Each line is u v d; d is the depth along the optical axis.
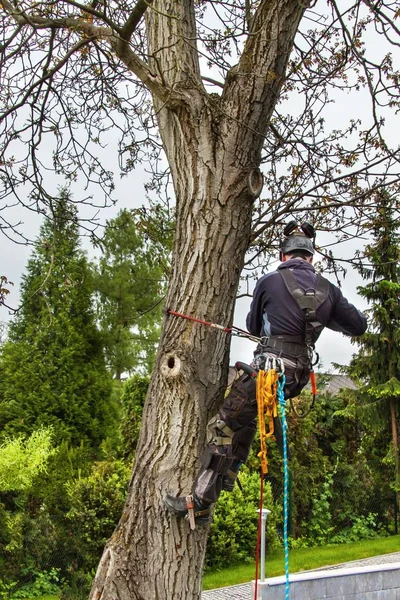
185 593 3.33
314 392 3.43
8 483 12.16
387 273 17.06
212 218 3.48
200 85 3.66
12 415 16.02
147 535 3.31
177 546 3.31
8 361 16.61
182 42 3.73
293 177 5.67
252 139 3.56
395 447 16.70
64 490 12.81
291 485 14.16
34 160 5.55
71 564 12.01
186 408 3.36
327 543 15.61
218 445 3.23
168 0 3.81
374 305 17.11
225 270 3.48
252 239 4.68
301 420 15.45
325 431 17.30
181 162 3.61
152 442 3.39
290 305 3.36
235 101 3.57
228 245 3.49
